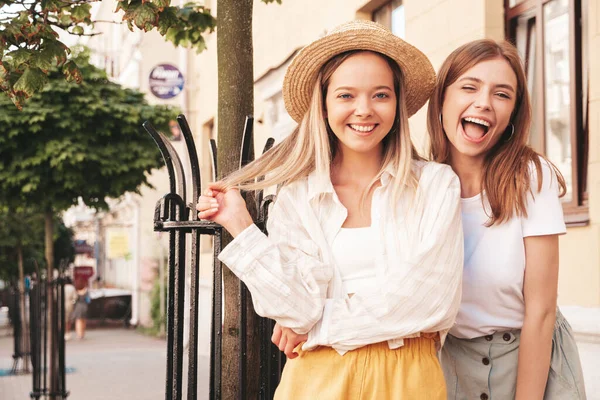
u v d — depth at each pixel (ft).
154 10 9.26
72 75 10.24
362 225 6.47
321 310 6.05
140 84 64.39
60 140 23.73
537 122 17.25
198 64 48.34
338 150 6.92
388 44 6.41
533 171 7.04
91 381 31.78
